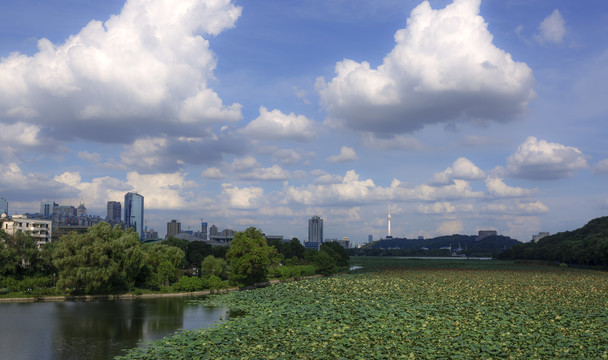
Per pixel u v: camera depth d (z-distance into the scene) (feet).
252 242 415.85
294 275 528.63
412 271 568.82
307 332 186.39
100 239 356.79
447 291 311.06
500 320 209.97
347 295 295.48
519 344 165.48
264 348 162.91
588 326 196.13
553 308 241.55
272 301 288.10
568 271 571.28
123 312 274.57
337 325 200.95
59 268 347.36
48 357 176.24
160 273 391.04
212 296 345.51
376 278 430.20
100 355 177.99
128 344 194.59
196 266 594.24
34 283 351.87
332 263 620.90
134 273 364.38
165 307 294.66
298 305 260.42
